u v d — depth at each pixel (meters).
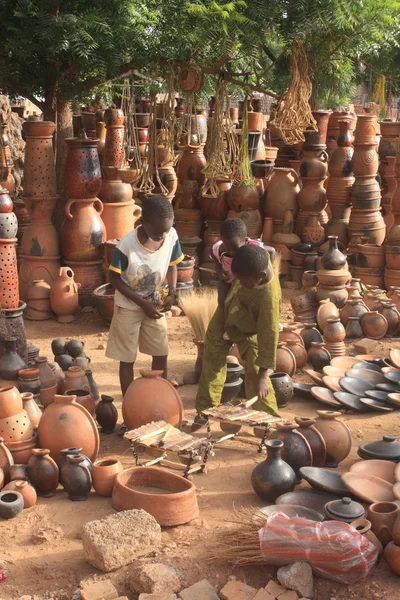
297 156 10.92
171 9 7.57
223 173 7.94
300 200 9.74
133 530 3.73
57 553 3.80
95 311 8.46
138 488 4.34
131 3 7.98
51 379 5.28
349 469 4.55
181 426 5.20
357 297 7.70
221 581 3.62
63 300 8.05
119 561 3.65
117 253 5.19
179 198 10.07
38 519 4.09
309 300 7.79
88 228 8.27
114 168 8.77
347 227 9.80
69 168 8.12
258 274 4.56
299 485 4.51
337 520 3.77
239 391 5.82
